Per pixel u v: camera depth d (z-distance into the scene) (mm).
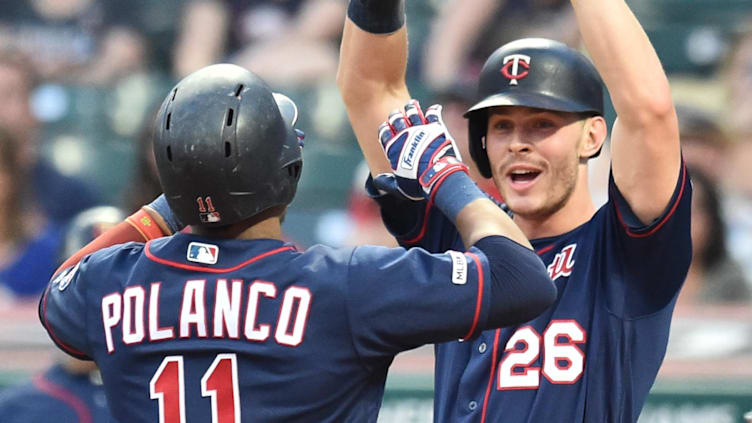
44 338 21062
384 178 11203
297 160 9984
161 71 30688
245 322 9523
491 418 11203
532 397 11125
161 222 11414
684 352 20359
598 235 11523
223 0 30562
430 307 9422
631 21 10758
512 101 11375
